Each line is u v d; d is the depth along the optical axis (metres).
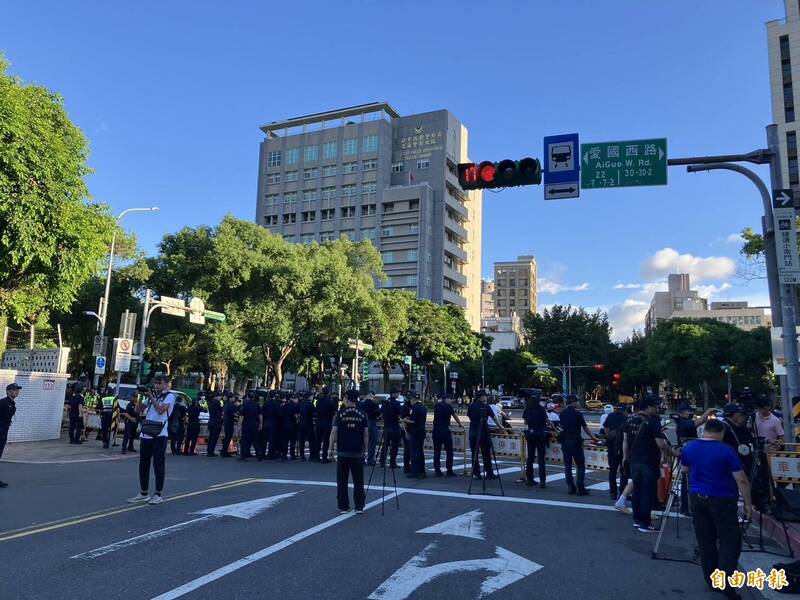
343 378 43.59
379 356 42.12
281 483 11.19
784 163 58.00
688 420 9.70
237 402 17.44
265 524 7.70
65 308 18.84
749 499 5.46
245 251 29.23
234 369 36.75
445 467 14.86
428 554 6.50
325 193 93.62
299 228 94.25
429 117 91.50
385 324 39.44
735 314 132.75
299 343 39.59
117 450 17.08
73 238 16.25
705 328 61.09
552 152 11.95
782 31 59.66
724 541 5.47
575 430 11.13
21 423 18.75
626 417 10.65
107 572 5.64
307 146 95.94
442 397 13.30
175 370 40.91
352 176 91.75
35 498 9.50
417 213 86.50
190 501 9.25
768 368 60.75
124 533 7.14
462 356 63.47
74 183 16.14
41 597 4.97
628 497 9.27
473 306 99.38
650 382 83.19
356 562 6.13
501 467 15.08
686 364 61.06
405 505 9.33
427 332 55.97
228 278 29.31
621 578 5.96
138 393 16.72
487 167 11.63
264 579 5.51
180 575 5.57
